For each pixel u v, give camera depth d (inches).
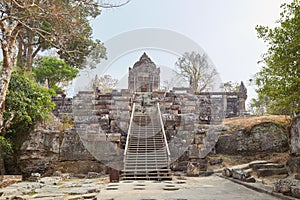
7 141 443.5
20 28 345.7
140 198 255.9
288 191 258.8
